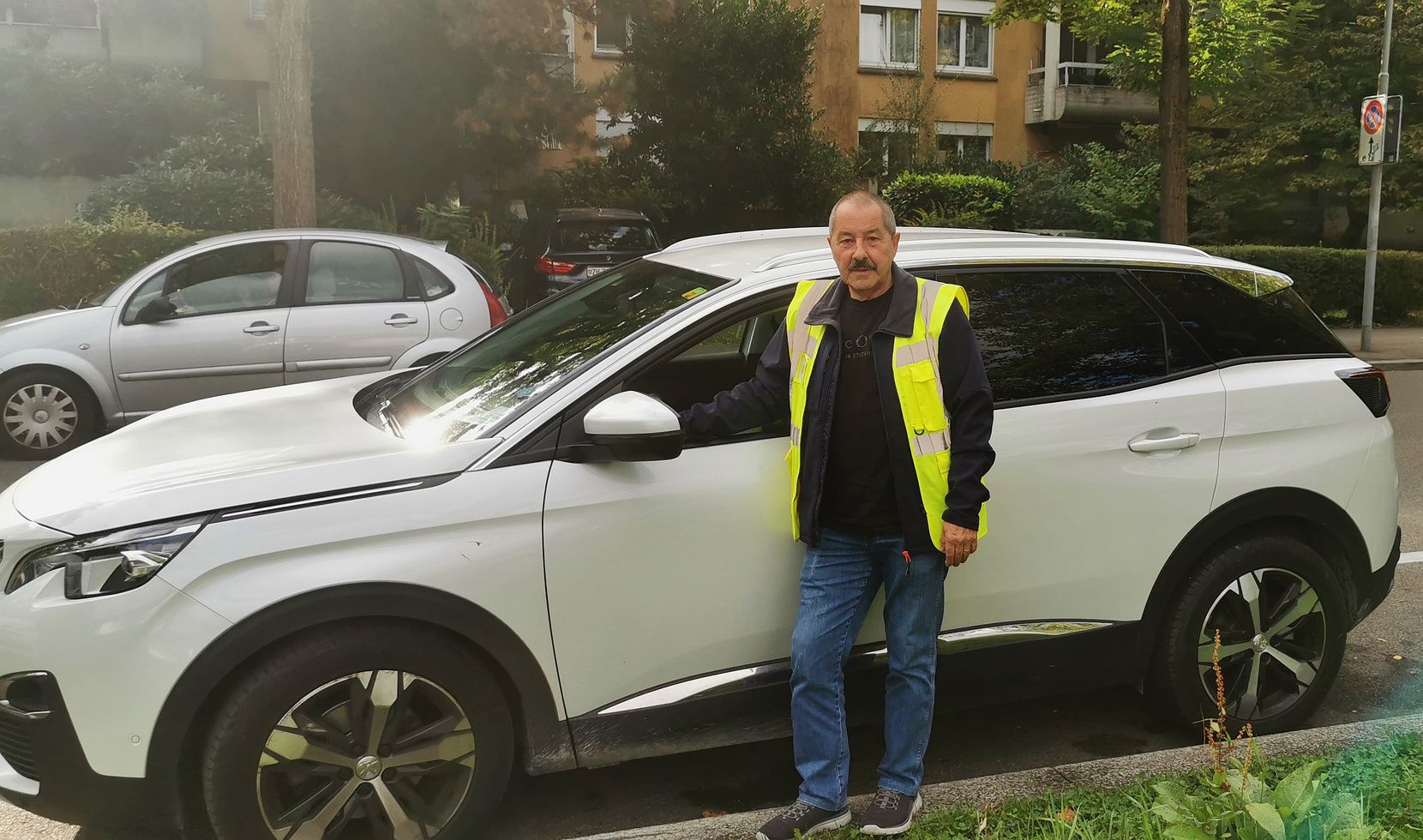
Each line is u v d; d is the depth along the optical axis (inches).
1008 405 125.2
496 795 110.9
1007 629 126.5
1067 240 138.5
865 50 979.3
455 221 522.3
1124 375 131.3
